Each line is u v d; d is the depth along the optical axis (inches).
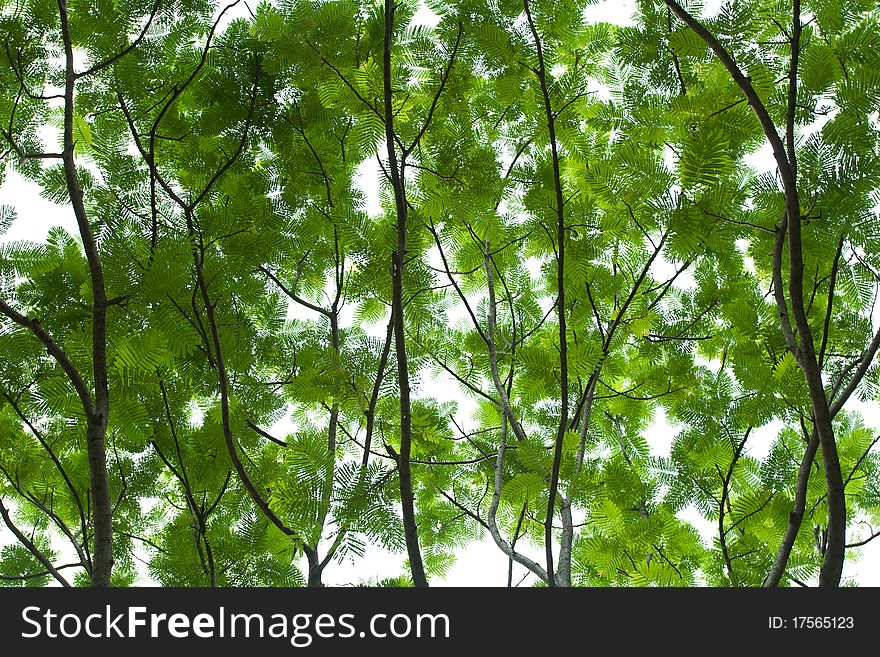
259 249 124.0
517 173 142.9
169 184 143.3
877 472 141.7
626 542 128.6
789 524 108.0
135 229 128.0
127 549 154.9
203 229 119.1
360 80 129.7
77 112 143.7
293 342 154.8
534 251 156.1
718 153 94.3
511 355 144.6
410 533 100.3
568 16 127.3
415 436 144.8
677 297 154.2
